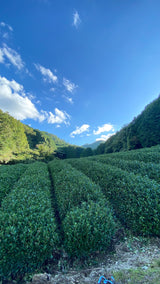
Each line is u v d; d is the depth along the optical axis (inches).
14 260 62.0
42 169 312.3
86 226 73.2
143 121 587.5
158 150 311.9
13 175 256.4
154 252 75.2
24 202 104.5
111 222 82.7
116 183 138.6
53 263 72.2
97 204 98.4
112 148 892.0
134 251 79.1
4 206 102.1
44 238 67.3
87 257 74.7
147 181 124.0
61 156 1557.6
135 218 93.5
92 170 226.5
